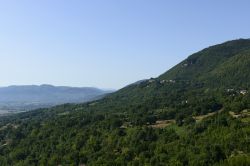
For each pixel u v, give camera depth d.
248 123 164.88
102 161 169.00
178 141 166.62
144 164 155.00
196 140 161.88
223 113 192.25
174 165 143.88
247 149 141.38
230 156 139.75
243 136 149.88
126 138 187.12
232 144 145.75
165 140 174.12
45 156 197.00
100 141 195.75
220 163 136.50
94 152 185.88
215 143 150.50
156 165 149.25
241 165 131.12
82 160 181.50
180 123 196.62
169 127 196.62
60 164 186.12
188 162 145.62
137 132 186.38
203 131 173.62
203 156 142.50
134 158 166.25
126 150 174.50
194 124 185.50
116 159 167.38
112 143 188.38
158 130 188.38
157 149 163.50
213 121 178.50
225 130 161.38
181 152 151.12
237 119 174.62
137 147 172.00
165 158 153.00
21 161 198.38
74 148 195.75
